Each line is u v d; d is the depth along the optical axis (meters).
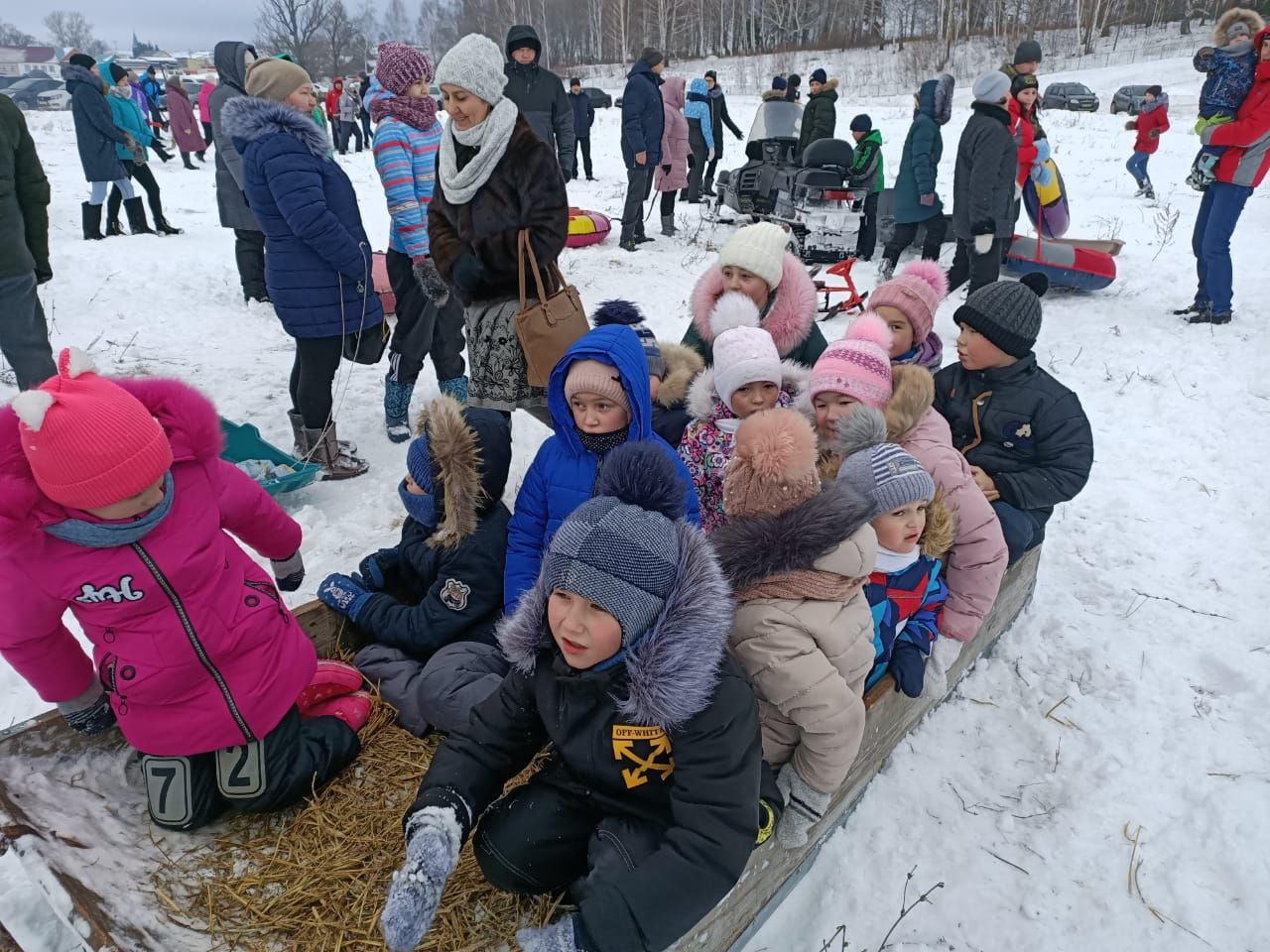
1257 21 5.82
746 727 1.70
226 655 2.11
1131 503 4.23
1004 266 7.71
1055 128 19.80
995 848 2.42
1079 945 2.16
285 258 3.77
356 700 2.61
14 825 1.98
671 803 1.72
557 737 1.84
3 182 4.12
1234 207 6.15
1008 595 3.11
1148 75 30.95
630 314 3.22
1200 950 2.14
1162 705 2.92
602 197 12.71
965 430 3.26
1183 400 5.28
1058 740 2.79
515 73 8.28
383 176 3.99
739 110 23.91
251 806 2.23
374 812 2.35
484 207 3.34
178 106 15.01
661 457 1.78
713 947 1.96
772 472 1.96
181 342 6.12
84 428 1.72
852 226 8.66
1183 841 2.42
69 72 8.18
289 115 3.61
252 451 4.05
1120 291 7.61
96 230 8.66
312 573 3.50
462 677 2.51
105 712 2.22
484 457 2.68
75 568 1.89
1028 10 42.00
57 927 2.20
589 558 1.65
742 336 2.86
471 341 3.62
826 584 1.96
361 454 4.56
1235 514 4.07
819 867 2.36
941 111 7.62
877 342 2.96
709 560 1.73
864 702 2.25
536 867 1.90
